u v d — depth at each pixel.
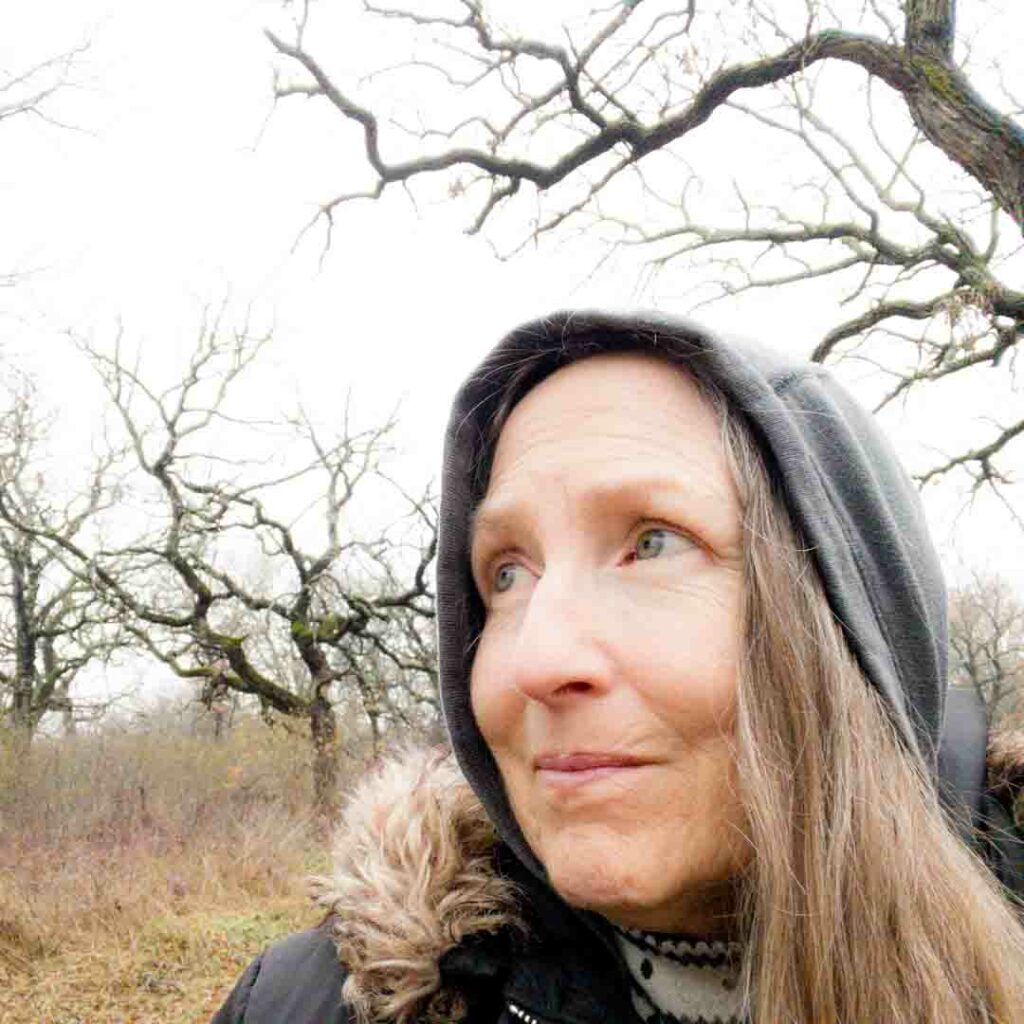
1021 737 0.42
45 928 3.31
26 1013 2.82
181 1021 2.83
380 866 0.42
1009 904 0.38
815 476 0.36
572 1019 0.38
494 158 2.95
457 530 0.42
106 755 5.91
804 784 0.33
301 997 0.45
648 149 2.86
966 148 2.03
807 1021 0.32
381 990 0.41
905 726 0.37
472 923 0.39
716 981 0.37
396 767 0.47
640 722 0.33
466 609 0.42
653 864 0.33
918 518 0.43
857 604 0.37
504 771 0.38
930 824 0.35
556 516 0.36
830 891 0.33
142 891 3.78
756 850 0.32
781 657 0.34
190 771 5.86
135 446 5.89
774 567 0.34
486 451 0.42
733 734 0.33
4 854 4.23
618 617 0.34
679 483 0.35
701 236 3.20
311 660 6.08
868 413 0.44
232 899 3.96
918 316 2.93
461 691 0.42
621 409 0.36
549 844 0.34
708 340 0.36
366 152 2.93
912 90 2.14
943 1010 0.32
